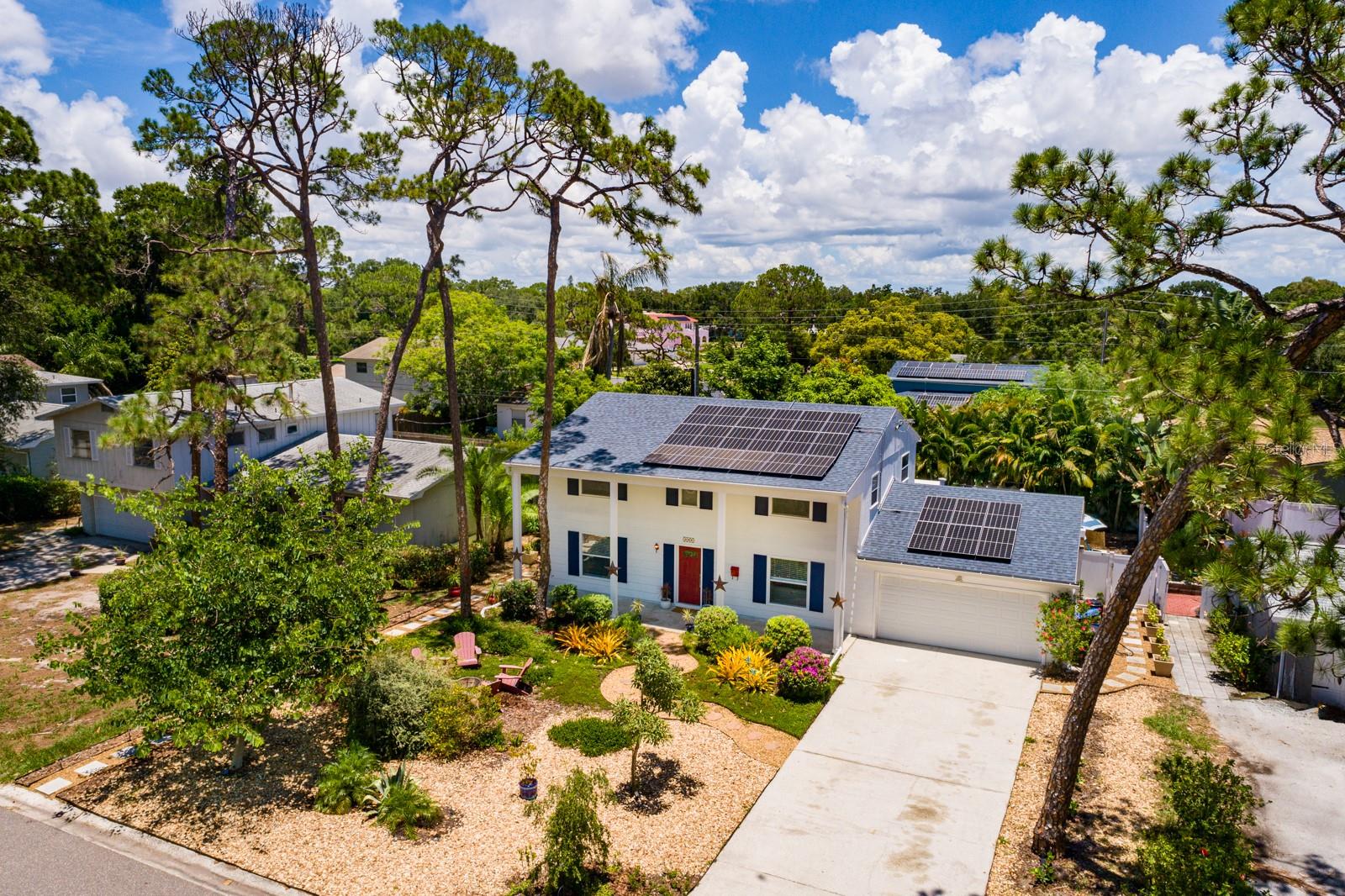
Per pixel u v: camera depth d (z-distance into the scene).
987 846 12.62
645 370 43.28
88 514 31.59
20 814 13.12
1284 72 10.55
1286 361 9.34
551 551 25.09
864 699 17.94
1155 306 12.05
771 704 17.67
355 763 13.84
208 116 23.09
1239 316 14.02
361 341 77.12
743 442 23.31
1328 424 9.12
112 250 26.61
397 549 16.03
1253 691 18.09
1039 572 19.61
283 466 30.02
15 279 27.80
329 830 12.70
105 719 16.53
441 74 21.25
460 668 19.08
